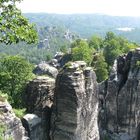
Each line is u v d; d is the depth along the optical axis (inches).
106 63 5472.4
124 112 3474.4
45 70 4333.2
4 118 1669.5
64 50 7549.2
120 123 3479.3
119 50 5974.4
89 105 2299.5
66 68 2252.7
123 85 3501.5
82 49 5556.1
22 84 3139.8
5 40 894.4
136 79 3420.3
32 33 921.5
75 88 2182.6
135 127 3425.2
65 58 5595.5
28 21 927.7
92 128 2341.3
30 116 2142.0
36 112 2284.7
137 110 3412.9
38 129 2165.4
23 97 2733.8
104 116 3550.7
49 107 2327.8
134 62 3508.9
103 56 5772.6
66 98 2192.4
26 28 920.9
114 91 3508.9
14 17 904.3
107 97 3553.2
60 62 5556.1
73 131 2187.5
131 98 3440.0
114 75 3575.3
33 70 4488.2
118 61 3663.9
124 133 3454.7
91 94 2313.0
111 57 5925.2
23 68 3235.7
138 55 3511.3
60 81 2225.6
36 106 2311.8
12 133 1699.1
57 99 2225.6
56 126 2222.0
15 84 3134.8
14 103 2979.8
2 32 890.7
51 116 2250.2
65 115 2201.0
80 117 2212.1
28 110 2342.5
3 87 3102.9
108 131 3523.6
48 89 2362.2
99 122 3558.1
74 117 2174.0
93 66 5275.6
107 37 7145.7
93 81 2338.8
